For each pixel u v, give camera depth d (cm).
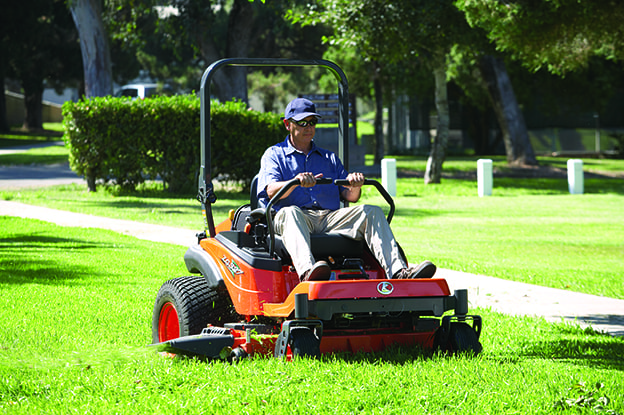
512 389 675
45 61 7825
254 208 845
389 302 716
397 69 5616
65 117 3192
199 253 834
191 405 616
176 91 8225
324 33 6838
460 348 770
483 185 3528
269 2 4812
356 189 845
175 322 854
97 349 841
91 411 607
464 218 2598
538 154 7456
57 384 689
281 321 765
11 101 11212
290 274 756
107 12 4606
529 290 1345
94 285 1300
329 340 745
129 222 2288
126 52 7950
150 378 691
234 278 765
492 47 3491
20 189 3369
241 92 5047
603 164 5944
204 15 4656
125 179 3231
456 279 1455
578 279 1459
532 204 3114
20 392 668
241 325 773
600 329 1038
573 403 635
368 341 764
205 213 859
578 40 2552
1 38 7144
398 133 8325
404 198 3362
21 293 1201
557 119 7444
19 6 6856
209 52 4975
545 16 2159
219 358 735
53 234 1970
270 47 7256
